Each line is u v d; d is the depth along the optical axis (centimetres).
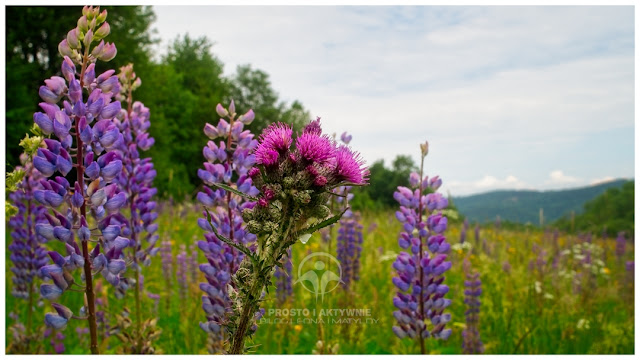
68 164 254
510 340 559
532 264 756
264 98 6372
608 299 766
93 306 261
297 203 212
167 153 3303
